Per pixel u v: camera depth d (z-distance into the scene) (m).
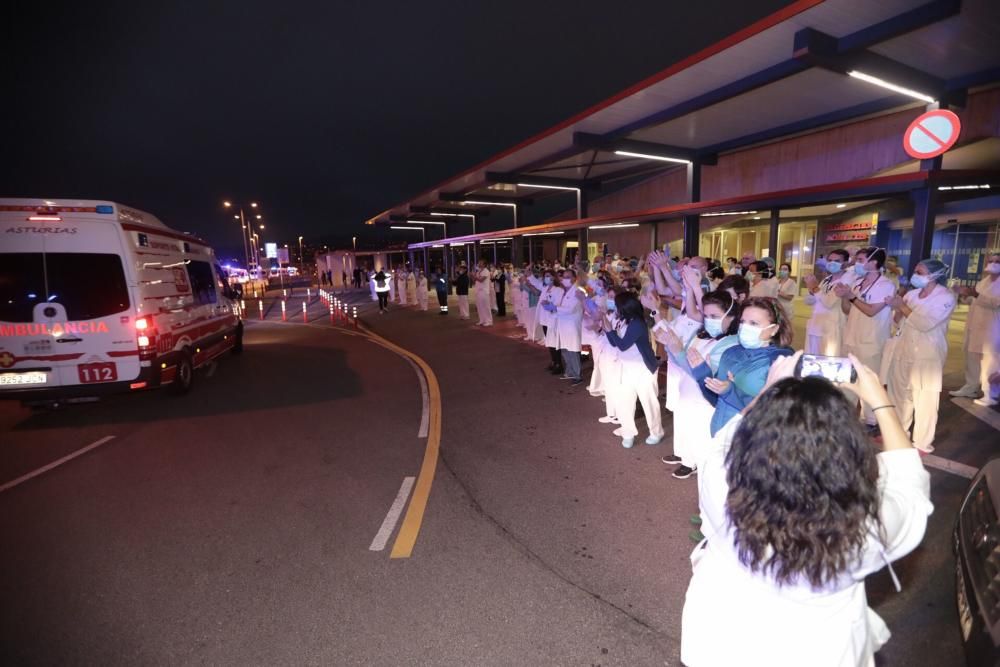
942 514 3.79
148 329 7.18
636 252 25.23
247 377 9.91
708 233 22.50
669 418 6.37
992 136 10.09
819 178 15.16
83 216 6.79
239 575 3.45
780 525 1.27
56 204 6.68
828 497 1.24
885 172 13.46
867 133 13.69
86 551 3.79
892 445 1.48
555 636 2.80
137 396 8.52
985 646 1.95
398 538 3.84
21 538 4.01
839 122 12.79
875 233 16.31
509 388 8.16
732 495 1.36
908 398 5.04
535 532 3.85
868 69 8.73
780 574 1.29
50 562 3.66
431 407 7.30
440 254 52.34
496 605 3.06
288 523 4.12
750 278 8.48
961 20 7.47
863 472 1.27
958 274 13.84
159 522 4.20
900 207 15.09
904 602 2.95
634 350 5.23
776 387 1.39
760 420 1.34
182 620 3.03
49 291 6.69
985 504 2.50
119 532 4.06
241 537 3.93
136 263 7.14
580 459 5.18
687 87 11.23
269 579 3.39
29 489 4.93
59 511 4.45
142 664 2.71
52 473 5.31
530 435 5.94
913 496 1.38
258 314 26.81
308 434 6.34
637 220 18.16
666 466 4.93
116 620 3.04
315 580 3.37
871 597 3.01
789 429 1.28
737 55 9.44
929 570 3.21
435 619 2.96
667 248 5.72
